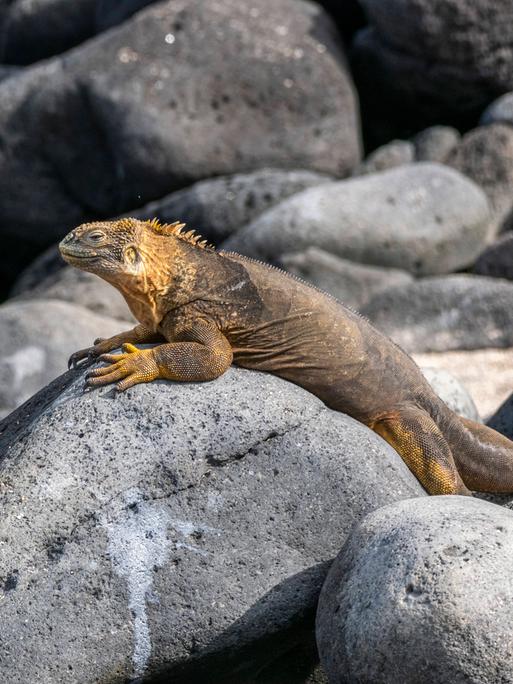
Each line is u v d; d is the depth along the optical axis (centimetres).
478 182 5847
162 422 2141
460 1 5966
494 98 6266
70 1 7681
